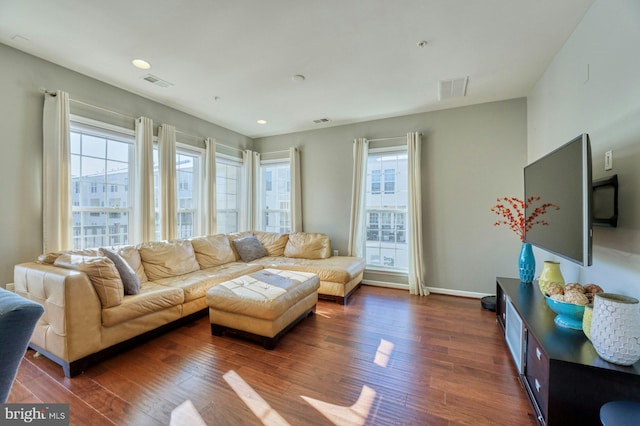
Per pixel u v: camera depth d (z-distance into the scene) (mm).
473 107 3639
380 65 2639
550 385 1285
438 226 3828
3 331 785
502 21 2014
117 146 3139
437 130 3834
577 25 2051
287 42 2275
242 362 2098
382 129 4203
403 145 4055
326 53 2441
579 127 2041
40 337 2004
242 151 4988
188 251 3385
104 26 2064
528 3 1838
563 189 1736
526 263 2529
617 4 1589
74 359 1877
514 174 3443
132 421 1499
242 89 3162
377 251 4367
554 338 1479
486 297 3404
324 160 4652
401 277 4102
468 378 1905
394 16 1959
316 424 1492
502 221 3502
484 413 1576
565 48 2275
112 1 1804
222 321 2492
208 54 2451
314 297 2998
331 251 4547
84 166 2857
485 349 2301
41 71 2494
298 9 1889
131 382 1840
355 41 2264
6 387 803
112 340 2105
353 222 4273
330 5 1851
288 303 2451
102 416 1531
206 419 1519
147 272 2918
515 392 1758
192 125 4020
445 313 3104
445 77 2881
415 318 2963
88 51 2395
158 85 3053
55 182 2492
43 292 1972
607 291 1700
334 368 2023
